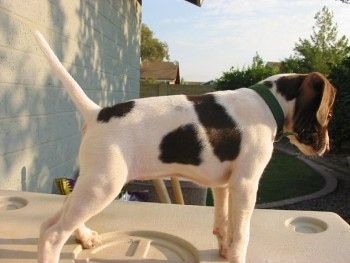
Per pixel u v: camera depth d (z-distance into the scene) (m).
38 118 1.15
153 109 0.55
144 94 4.84
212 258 0.62
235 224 0.55
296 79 0.60
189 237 0.69
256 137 0.55
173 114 0.54
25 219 0.74
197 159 0.55
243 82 4.28
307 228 0.78
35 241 0.65
